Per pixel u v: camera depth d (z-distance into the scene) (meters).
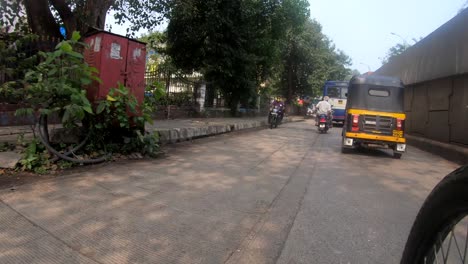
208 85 18.08
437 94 12.28
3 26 8.33
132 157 6.90
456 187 1.60
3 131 7.14
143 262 2.95
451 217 1.65
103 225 3.63
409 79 14.89
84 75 5.55
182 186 5.24
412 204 5.11
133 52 6.80
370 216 4.46
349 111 10.19
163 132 9.18
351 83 10.48
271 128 17.89
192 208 4.31
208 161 7.28
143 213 4.03
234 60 17.80
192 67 18.00
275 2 18.81
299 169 7.21
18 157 5.51
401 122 9.87
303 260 3.17
